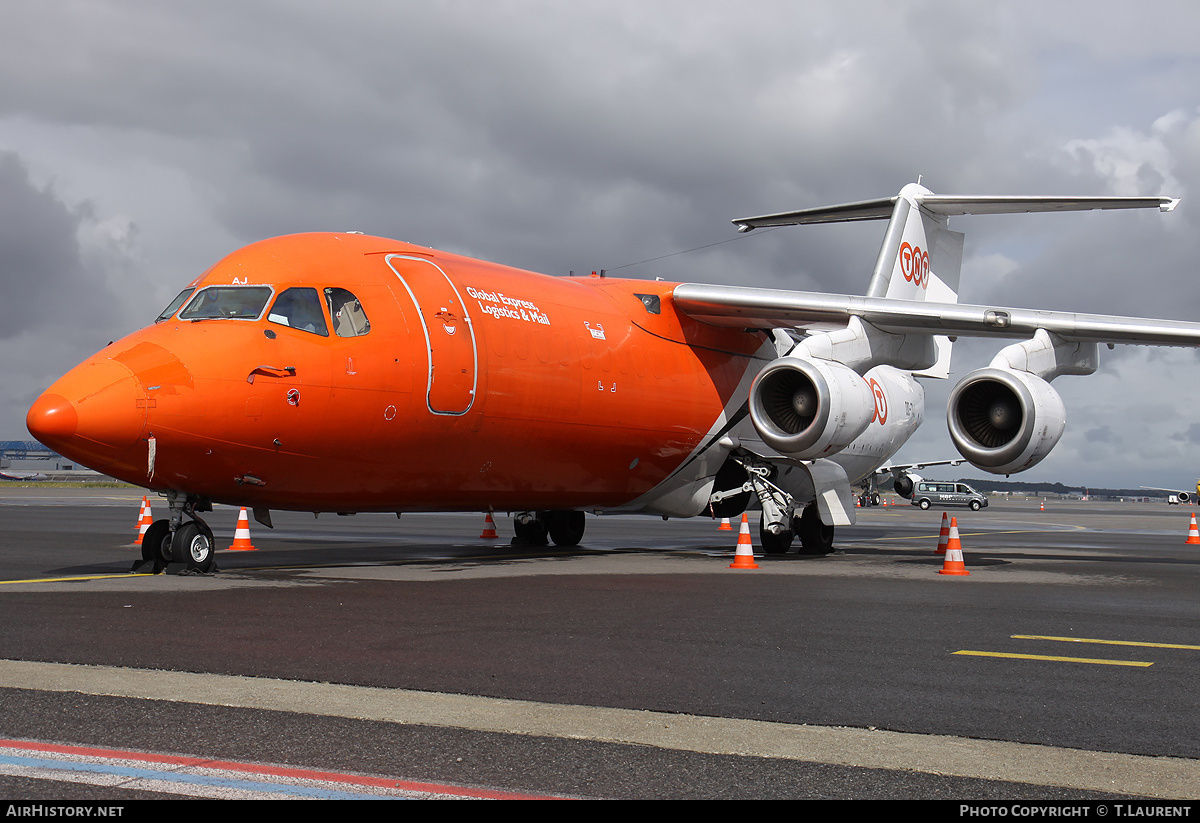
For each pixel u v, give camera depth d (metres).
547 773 3.72
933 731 4.35
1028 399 12.49
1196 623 7.50
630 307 13.83
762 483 14.55
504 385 11.48
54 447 8.96
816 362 13.12
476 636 6.50
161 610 7.46
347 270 10.68
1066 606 8.48
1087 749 4.10
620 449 13.35
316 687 5.00
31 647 5.92
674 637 6.58
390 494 11.23
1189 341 12.59
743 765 3.85
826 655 6.02
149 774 3.62
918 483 57.62
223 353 9.52
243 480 9.89
